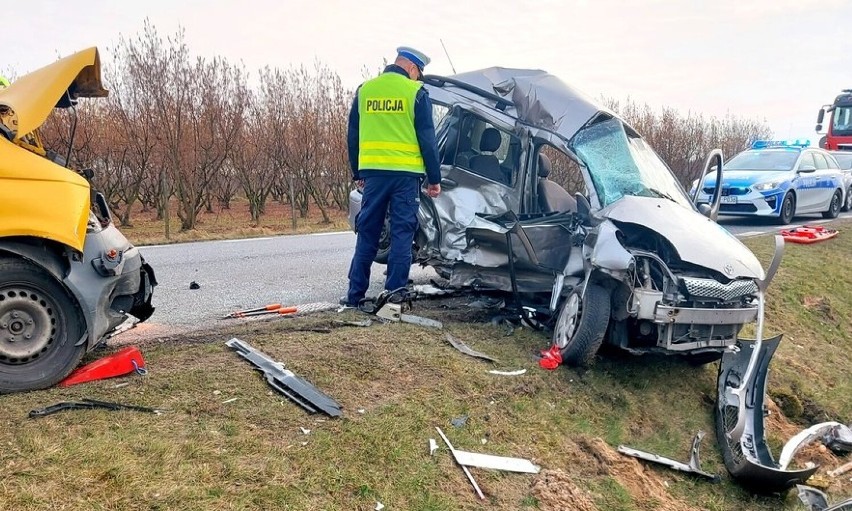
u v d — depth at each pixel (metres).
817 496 4.62
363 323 5.23
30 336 3.51
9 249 3.39
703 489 4.47
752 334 7.32
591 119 5.72
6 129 3.45
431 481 3.36
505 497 3.44
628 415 4.91
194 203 15.44
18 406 3.25
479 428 3.96
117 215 16.73
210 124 16.33
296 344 4.55
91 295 3.63
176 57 15.27
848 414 6.50
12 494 2.52
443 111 6.42
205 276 7.53
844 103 21.34
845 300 9.20
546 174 6.40
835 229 13.26
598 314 4.86
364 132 5.30
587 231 5.39
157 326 5.06
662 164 6.32
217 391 3.66
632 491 4.00
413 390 4.12
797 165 14.16
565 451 4.12
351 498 3.07
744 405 4.87
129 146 16.05
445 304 6.35
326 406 3.66
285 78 18.92
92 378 3.68
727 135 27.09
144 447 2.99
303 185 18.75
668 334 4.90
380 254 6.68
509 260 5.59
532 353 5.20
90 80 3.96
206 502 2.73
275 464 3.08
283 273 7.84
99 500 2.60
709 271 5.01
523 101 5.91
